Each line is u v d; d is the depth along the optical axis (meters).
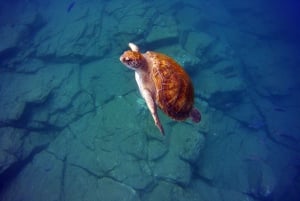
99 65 14.38
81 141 11.48
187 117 3.98
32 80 13.86
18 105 12.00
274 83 17.70
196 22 20.19
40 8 21.19
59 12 20.11
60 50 14.94
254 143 13.55
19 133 11.75
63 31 16.55
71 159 11.05
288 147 13.75
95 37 15.65
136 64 3.68
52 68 14.56
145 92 3.76
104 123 11.77
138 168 10.38
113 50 15.10
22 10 20.66
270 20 25.42
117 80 13.42
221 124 13.67
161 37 13.88
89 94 12.98
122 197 9.76
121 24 15.30
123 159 10.61
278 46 21.78
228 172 11.95
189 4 21.83
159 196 9.88
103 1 19.70
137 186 9.99
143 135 11.11
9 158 10.83
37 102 12.39
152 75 3.82
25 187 10.46
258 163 12.61
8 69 15.12
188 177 10.34
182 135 11.15
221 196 10.87
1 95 13.17
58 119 12.30
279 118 15.23
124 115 11.80
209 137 12.67
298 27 25.58
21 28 16.77
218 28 22.12
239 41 21.48
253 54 20.31
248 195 11.40
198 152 10.84
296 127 14.80
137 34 14.27
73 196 9.95
